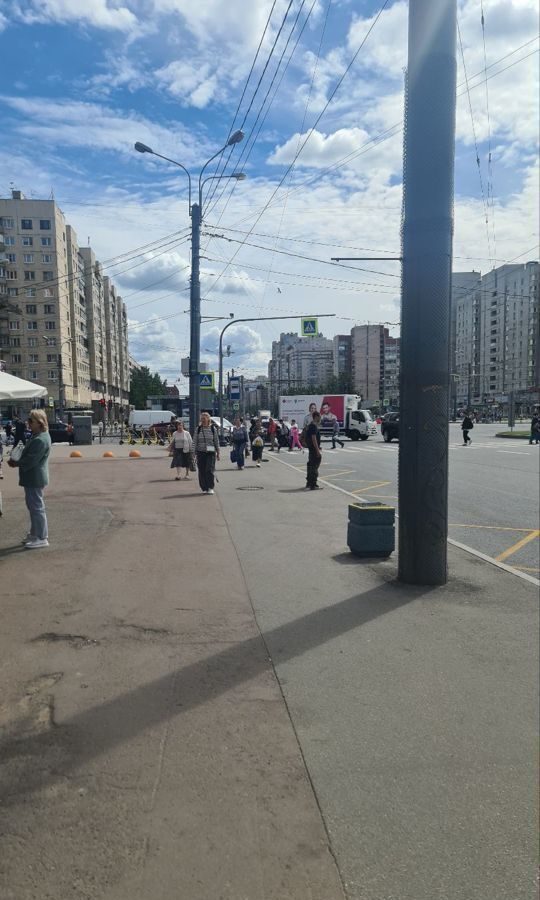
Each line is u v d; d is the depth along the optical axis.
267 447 32.50
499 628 4.72
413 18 5.61
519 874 2.19
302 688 3.66
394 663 4.05
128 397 155.50
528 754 2.97
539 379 115.56
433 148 5.64
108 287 123.81
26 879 2.13
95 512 10.16
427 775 2.79
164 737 3.09
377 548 6.95
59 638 4.44
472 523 9.72
